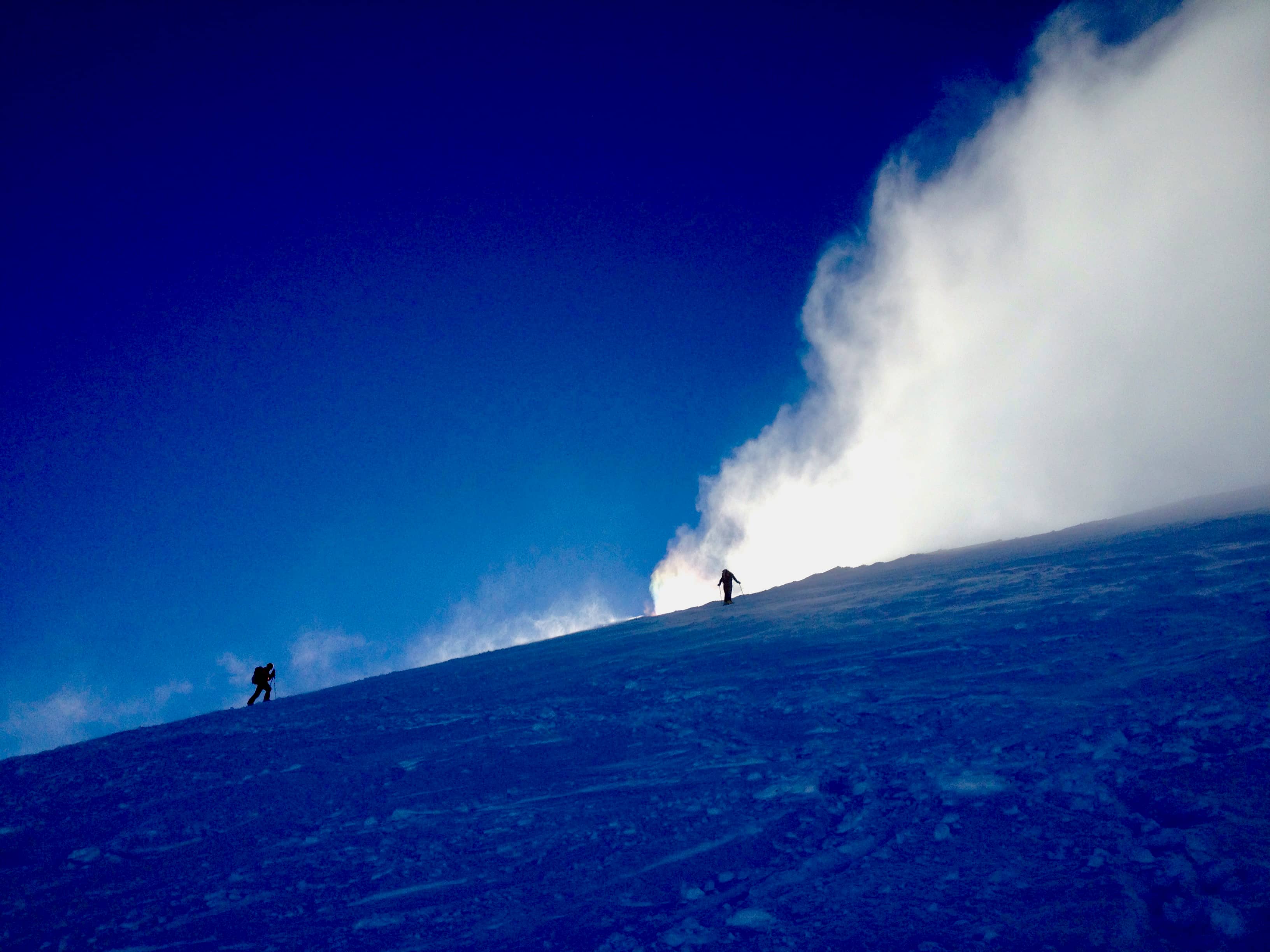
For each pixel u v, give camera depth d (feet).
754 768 24.30
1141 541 59.21
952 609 48.57
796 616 66.49
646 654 60.54
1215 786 16.12
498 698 48.32
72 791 36.04
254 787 32.35
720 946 13.62
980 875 14.67
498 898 17.58
